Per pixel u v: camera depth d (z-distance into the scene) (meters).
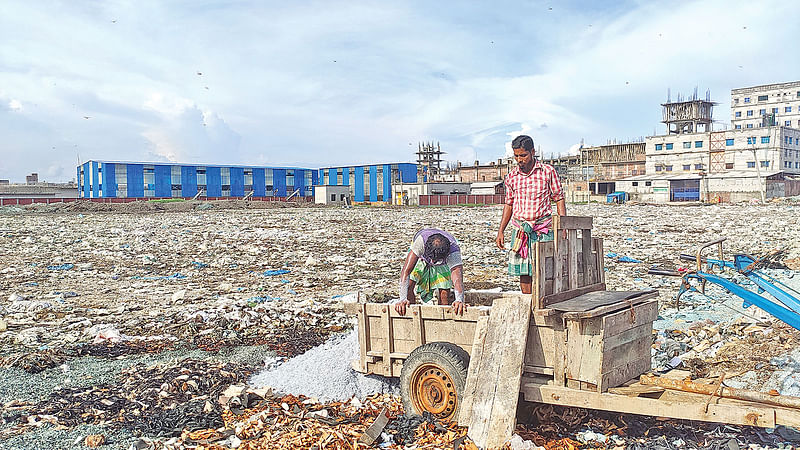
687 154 93.31
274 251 23.20
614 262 18.97
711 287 13.68
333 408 6.48
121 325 10.99
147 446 5.70
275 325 10.80
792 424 4.52
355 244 25.61
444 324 6.20
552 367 5.48
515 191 6.88
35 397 7.08
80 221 41.56
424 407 5.96
